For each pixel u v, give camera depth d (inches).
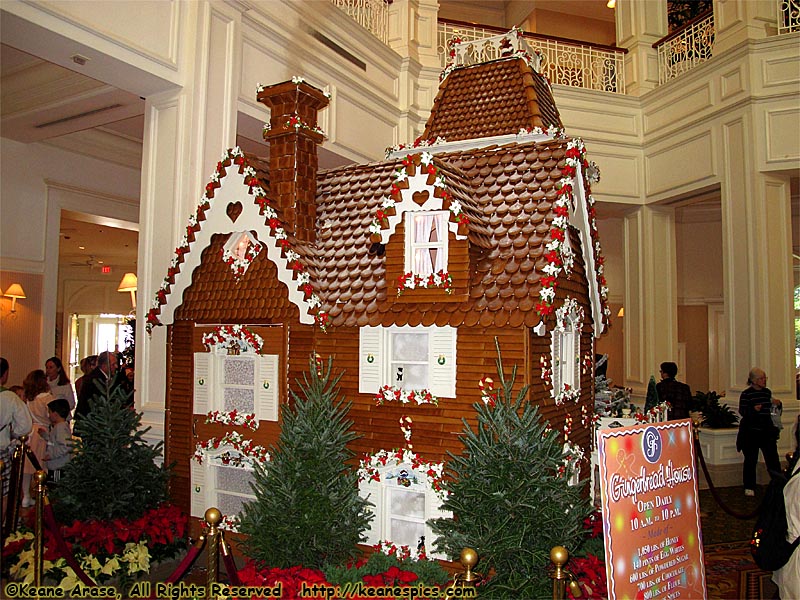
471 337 184.7
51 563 188.7
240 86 299.0
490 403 177.9
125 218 437.7
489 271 187.5
